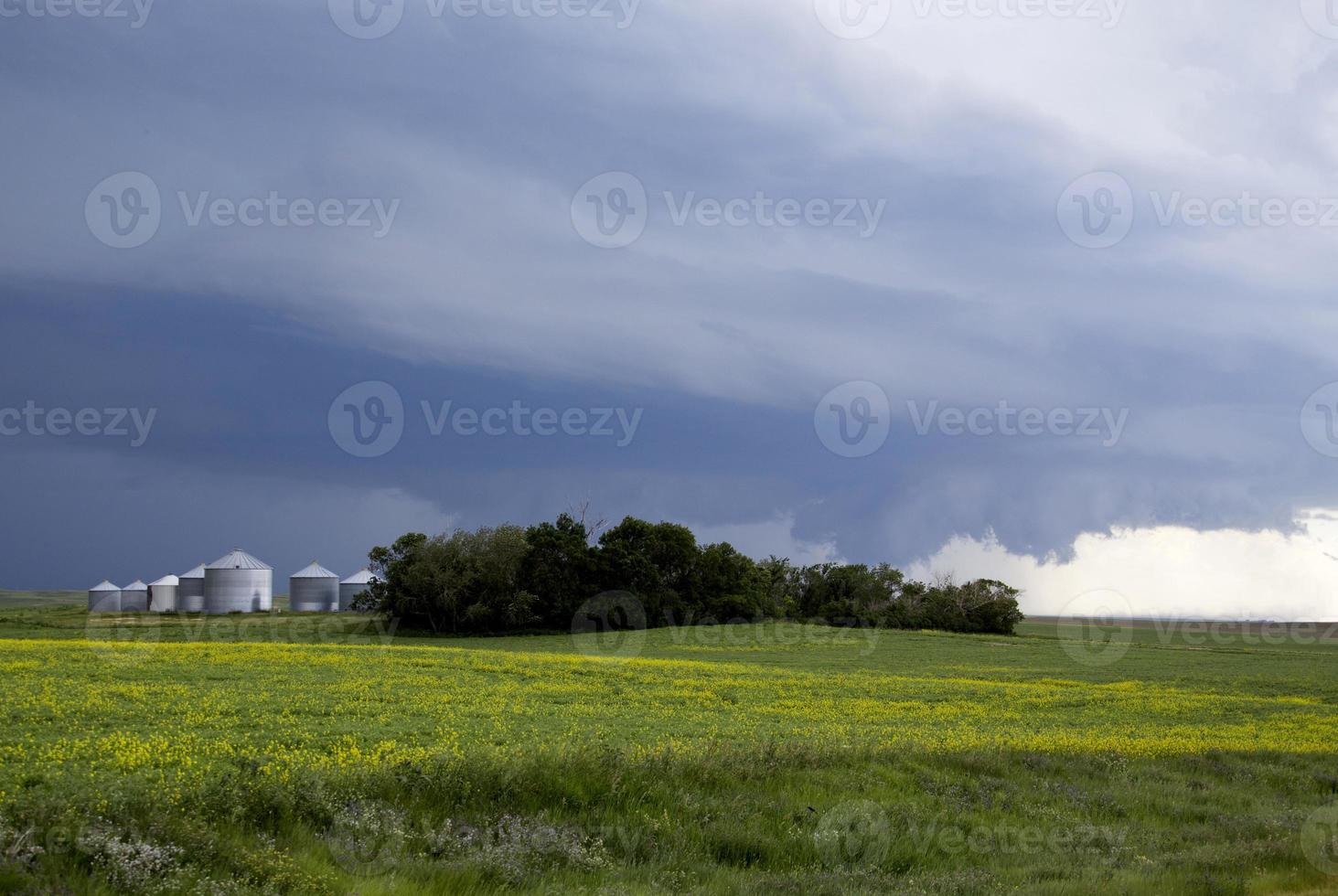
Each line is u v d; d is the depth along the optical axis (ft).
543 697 109.50
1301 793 70.59
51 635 222.48
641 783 52.16
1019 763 72.84
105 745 66.03
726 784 55.52
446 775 48.83
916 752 72.02
